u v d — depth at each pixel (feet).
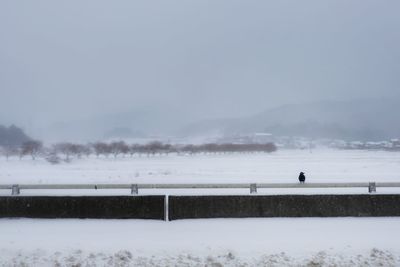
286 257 32.94
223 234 36.96
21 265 31.55
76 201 42.29
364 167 197.88
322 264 32.01
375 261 32.42
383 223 40.27
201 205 42.27
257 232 37.58
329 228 38.75
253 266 31.89
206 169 181.47
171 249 33.73
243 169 180.04
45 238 35.50
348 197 42.93
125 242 34.63
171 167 203.82
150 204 42.06
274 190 61.41
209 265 31.81
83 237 35.86
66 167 208.03
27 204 42.29
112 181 108.06
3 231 37.68
